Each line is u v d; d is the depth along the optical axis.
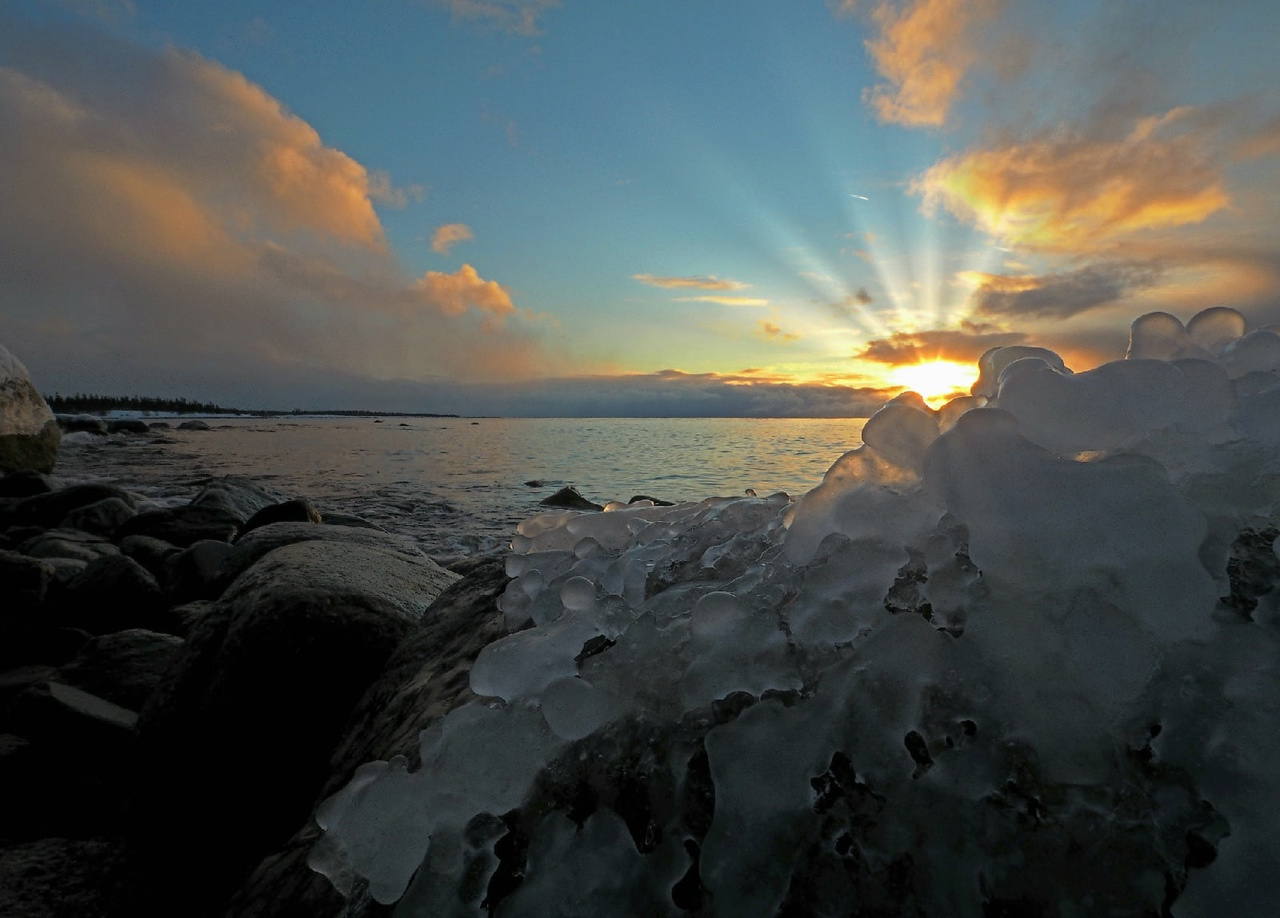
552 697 0.49
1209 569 0.41
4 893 1.05
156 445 13.98
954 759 0.40
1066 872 0.36
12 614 2.37
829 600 0.48
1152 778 0.37
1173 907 0.34
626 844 0.44
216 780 1.11
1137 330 0.58
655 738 0.47
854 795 0.41
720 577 0.60
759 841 0.41
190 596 2.74
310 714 1.08
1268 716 0.36
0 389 6.85
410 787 0.50
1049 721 0.39
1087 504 0.42
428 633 0.89
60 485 5.80
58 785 1.32
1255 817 0.34
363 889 0.51
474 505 6.11
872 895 0.39
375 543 2.11
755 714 0.44
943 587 0.45
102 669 1.78
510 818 0.48
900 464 0.53
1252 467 0.45
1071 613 0.40
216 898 1.02
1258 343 0.54
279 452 12.65
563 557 0.77
